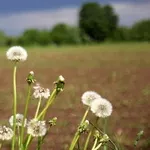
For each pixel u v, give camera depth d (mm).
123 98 12055
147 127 8000
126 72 20359
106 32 88938
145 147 6445
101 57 32844
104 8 89188
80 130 2213
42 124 2213
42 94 2279
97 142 2303
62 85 2250
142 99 11664
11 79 18484
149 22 74625
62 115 9359
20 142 2207
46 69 23984
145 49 42594
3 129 2268
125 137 6887
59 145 6793
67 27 77250
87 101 2342
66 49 51500
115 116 9148
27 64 28078
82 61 29500
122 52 38625
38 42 74312
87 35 89375
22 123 2223
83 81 17172
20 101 11633
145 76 18266
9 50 2336
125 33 75812
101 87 15086
